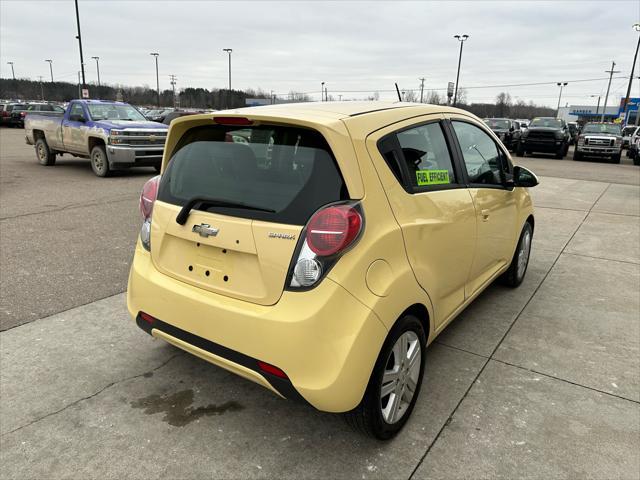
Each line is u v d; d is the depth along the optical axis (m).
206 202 2.54
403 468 2.46
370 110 2.69
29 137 14.96
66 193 9.99
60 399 2.97
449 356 3.58
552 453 2.58
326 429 2.75
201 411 2.89
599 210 9.20
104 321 4.01
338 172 2.30
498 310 4.40
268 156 2.46
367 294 2.29
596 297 4.74
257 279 2.35
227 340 2.40
